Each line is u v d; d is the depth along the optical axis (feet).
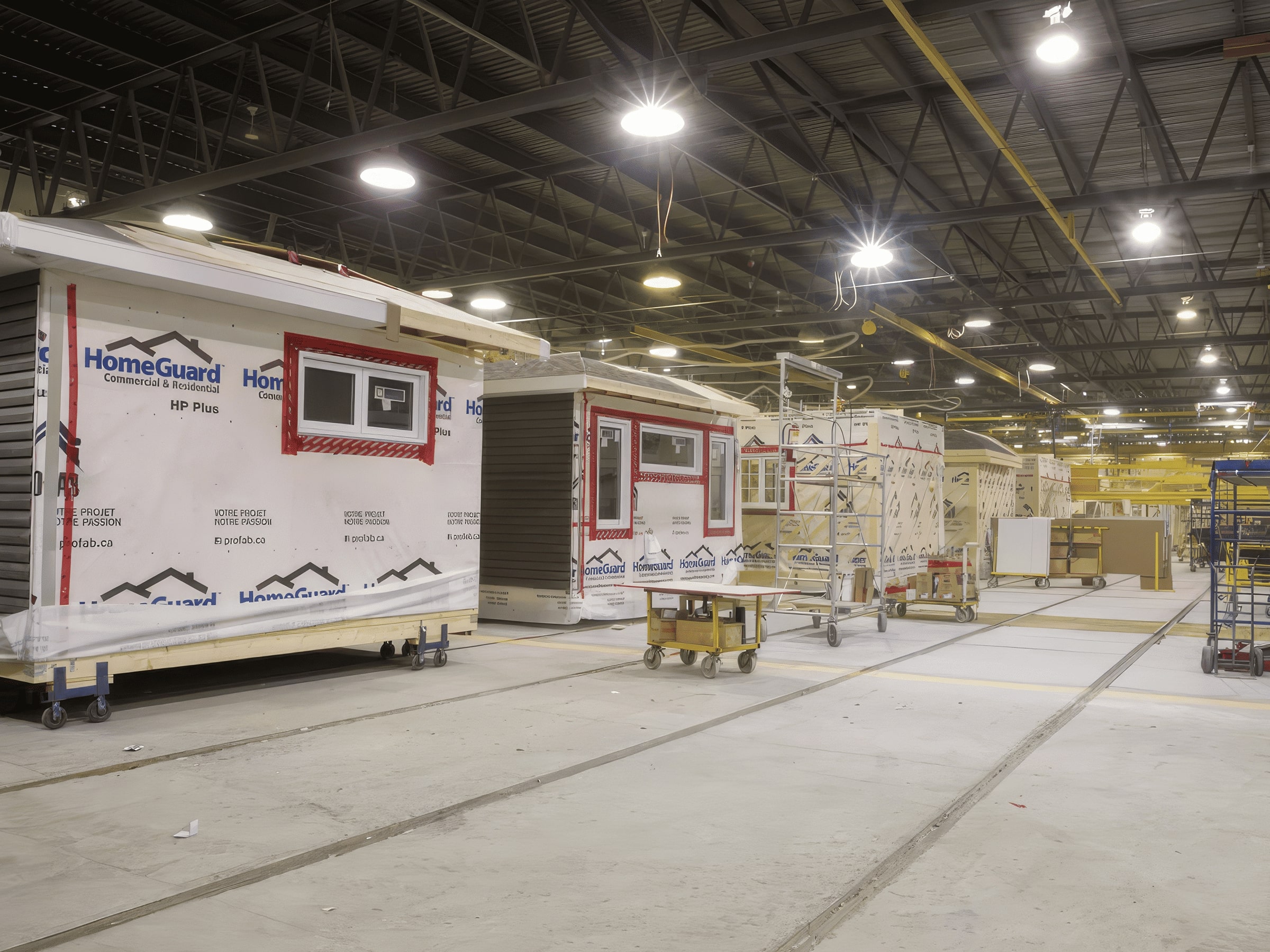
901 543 53.98
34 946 10.01
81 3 36.83
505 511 42.01
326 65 40.93
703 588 28.91
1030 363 98.07
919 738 20.44
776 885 12.03
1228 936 10.62
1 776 16.71
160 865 12.49
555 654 32.63
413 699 24.35
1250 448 139.33
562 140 46.78
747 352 93.71
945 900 11.60
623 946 10.22
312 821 14.39
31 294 21.12
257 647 24.89
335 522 27.04
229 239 26.84
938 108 42.70
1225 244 61.21
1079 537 69.00
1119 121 43.39
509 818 14.67
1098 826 14.52
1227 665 29.89
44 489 20.66
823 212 57.72
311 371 26.55
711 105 41.96
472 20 34.86
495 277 55.62
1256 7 33.88
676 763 18.13
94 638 21.36
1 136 48.03
